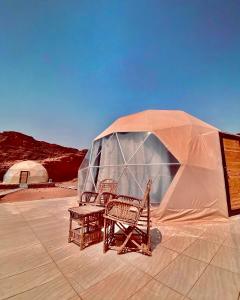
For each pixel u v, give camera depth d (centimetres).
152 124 845
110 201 405
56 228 540
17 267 320
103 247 381
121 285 271
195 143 726
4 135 8625
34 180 3316
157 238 468
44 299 240
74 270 311
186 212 629
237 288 267
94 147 1048
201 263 339
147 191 388
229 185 744
